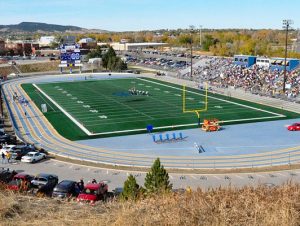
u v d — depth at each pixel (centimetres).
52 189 2970
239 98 8012
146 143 4922
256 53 15450
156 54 18175
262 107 7125
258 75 9694
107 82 10625
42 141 5038
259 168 3900
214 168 3931
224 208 1287
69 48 12388
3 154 4188
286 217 1191
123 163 4134
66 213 1426
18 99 7888
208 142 4950
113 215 1361
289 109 6944
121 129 5625
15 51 18038
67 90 9300
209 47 18262
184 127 5731
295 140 5012
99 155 4444
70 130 5594
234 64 11238
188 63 13475
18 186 2539
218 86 9475
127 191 2269
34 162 4075
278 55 14262
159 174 2472
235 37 19750
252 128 5656
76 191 2752
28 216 1384
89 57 15025
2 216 1364
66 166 3969
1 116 6347
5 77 11575
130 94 8606
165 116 6431
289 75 9075
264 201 1325
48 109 7075
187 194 1467
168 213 1284
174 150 4625
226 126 5788
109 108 7094
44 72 13100
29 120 6228
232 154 4447
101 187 2692
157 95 8450
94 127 5750
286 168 3903
